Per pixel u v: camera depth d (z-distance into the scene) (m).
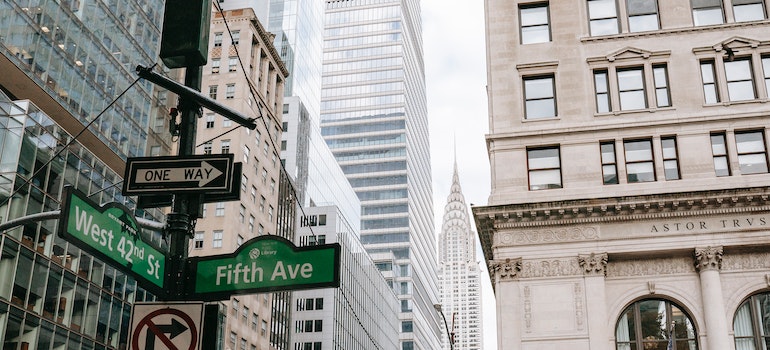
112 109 58.88
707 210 39.09
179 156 9.53
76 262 51.00
